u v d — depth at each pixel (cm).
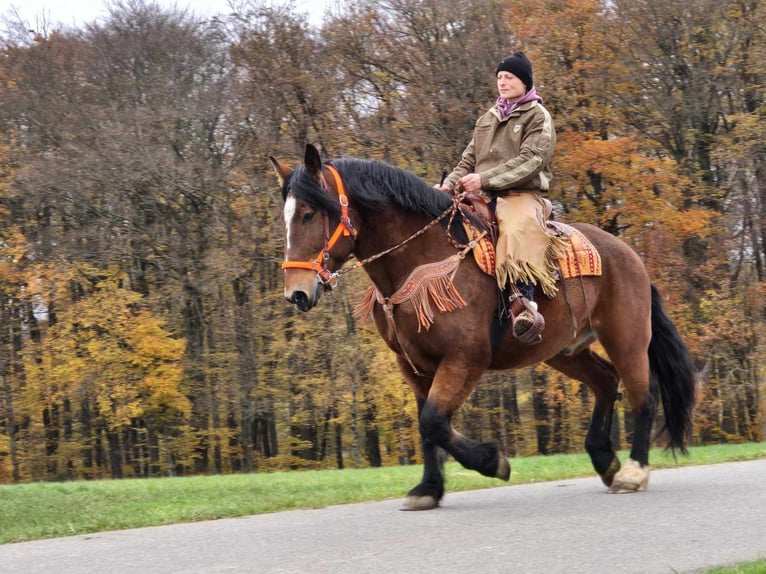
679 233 2462
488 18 2514
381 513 625
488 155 661
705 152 2638
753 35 2544
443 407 594
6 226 2805
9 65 2845
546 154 642
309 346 2700
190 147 2755
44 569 474
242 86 2691
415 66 2562
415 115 2434
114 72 2798
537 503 650
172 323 2861
